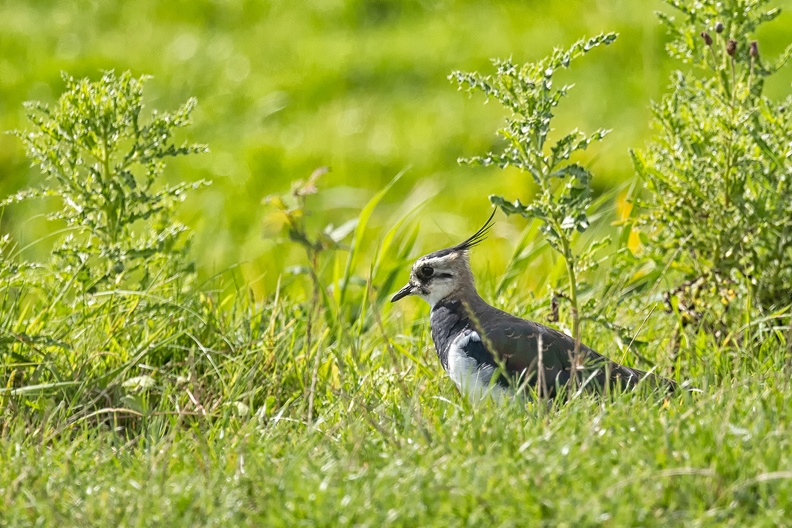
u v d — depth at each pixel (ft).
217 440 29.63
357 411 31.19
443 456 25.55
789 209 36.99
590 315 35.91
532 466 24.35
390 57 84.23
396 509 23.08
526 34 82.69
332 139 76.43
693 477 23.84
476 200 67.62
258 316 39.42
